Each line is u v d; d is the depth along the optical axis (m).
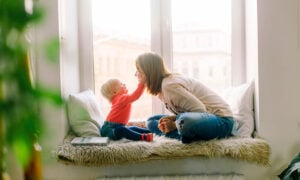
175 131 2.00
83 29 2.37
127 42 2.39
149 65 1.97
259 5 1.96
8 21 0.56
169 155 1.86
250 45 2.19
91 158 1.84
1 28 0.56
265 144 1.90
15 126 0.56
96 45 2.39
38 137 0.64
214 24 2.37
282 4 1.95
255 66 2.05
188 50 2.39
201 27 2.37
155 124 2.14
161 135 2.08
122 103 2.01
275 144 1.99
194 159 1.92
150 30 2.38
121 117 2.01
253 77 2.12
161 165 1.92
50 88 0.62
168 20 2.37
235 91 2.19
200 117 1.84
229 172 1.93
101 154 1.84
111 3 2.37
